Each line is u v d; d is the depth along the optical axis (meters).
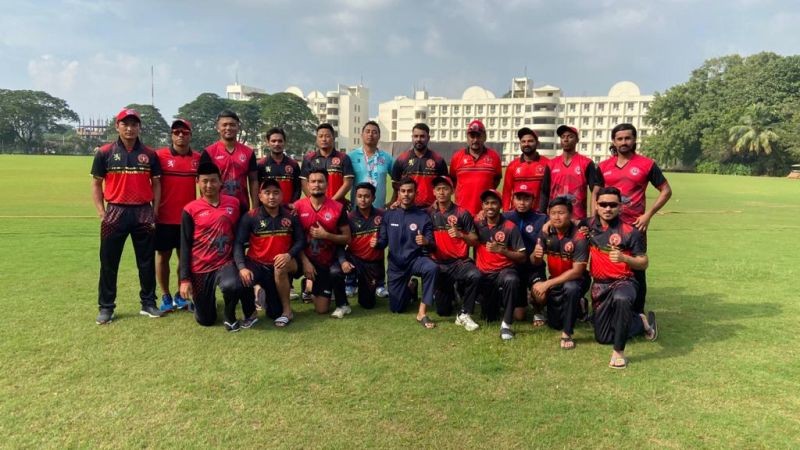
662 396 3.38
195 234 4.70
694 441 2.85
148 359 3.91
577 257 4.46
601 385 3.55
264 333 4.59
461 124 80.88
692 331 4.70
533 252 4.96
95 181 4.83
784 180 36.34
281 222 4.95
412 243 5.17
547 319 5.00
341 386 3.48
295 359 3.96
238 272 4.65
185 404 3.20
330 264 5.28
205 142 75.19
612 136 5.09
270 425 2.97
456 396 3.36
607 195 4.35
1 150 79.44
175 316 5.05
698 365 3.90
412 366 3.85
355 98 91.56
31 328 4.54
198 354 4.04
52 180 23.38
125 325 4.72
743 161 50.16
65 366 3.74
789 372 3.76
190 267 4.71
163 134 80.88
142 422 2.99
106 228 4.75
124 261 7.54
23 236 9.47
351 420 3.03
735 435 2.91
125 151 4.81
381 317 5.18
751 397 3.37
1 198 16.12
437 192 5.20
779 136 45.25
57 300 5.39
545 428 2.97
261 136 75.88
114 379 3.54
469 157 5.88
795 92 50.25
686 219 13.84
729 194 23.09
